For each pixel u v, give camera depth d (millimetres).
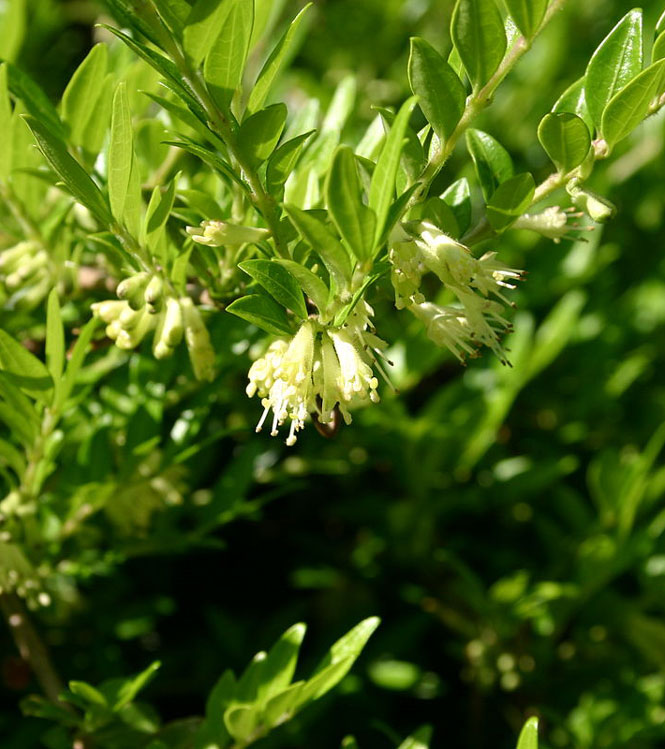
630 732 288
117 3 191
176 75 200
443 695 323
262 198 198
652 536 310
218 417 297
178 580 329
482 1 188
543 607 304
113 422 255
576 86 218
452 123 197
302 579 306
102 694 230
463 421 308
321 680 221
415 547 318
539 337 330
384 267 191
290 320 203
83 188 204
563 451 353
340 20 408
